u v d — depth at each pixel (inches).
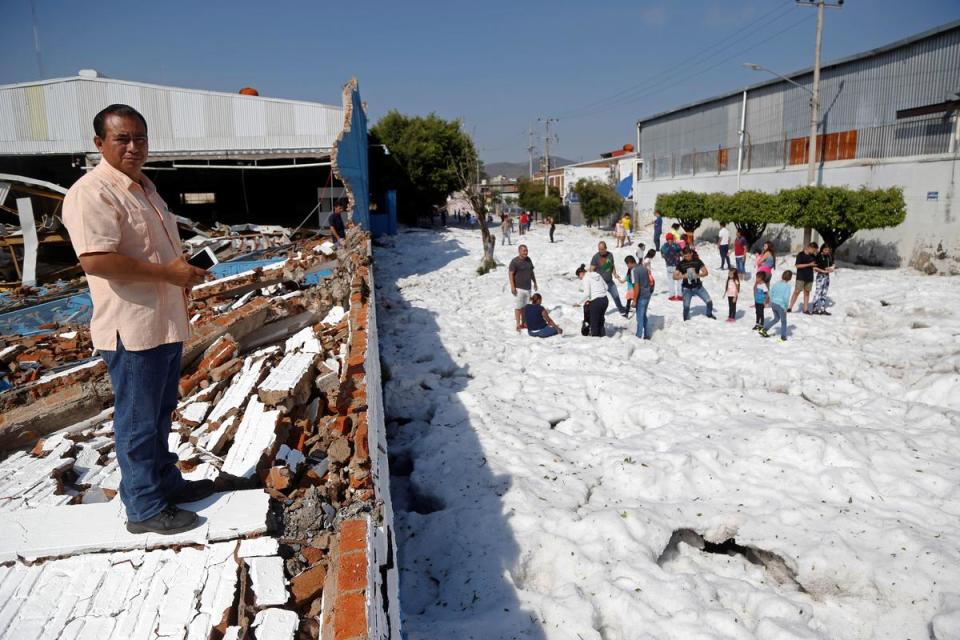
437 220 2089.1
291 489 143.6
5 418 171.0
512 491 249.0
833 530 220.4
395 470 300.5
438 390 373.1
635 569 203.6
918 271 805.9
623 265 867.4
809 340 455.8
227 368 219.1
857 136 952.3
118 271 98.0
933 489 241.3
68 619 100.6
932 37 824.9
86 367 205.8
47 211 693.9
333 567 110.6
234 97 919.0
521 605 191.2
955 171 771.4
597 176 2667.3
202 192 1184.2
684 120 1459.2
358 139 977.5
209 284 350.0
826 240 855.7
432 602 202.4
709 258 968.9
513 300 632.4
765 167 1173.1
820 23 900.0
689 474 260.1
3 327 375.9
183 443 168.1
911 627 184.2
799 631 178.7
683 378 385.1
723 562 222.5
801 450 268.2
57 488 143.2
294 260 395.5
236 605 105.6
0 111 896.3
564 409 342.6
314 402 201.9
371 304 316.2
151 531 116.2
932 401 339.3
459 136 1748.3
